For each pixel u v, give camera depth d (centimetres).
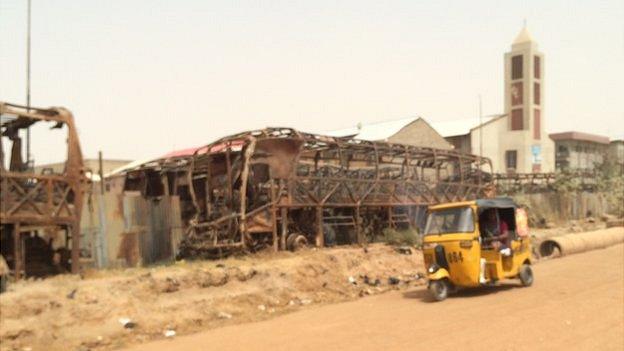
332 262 2005
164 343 1219
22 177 1488
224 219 2095
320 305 1656
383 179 2698
